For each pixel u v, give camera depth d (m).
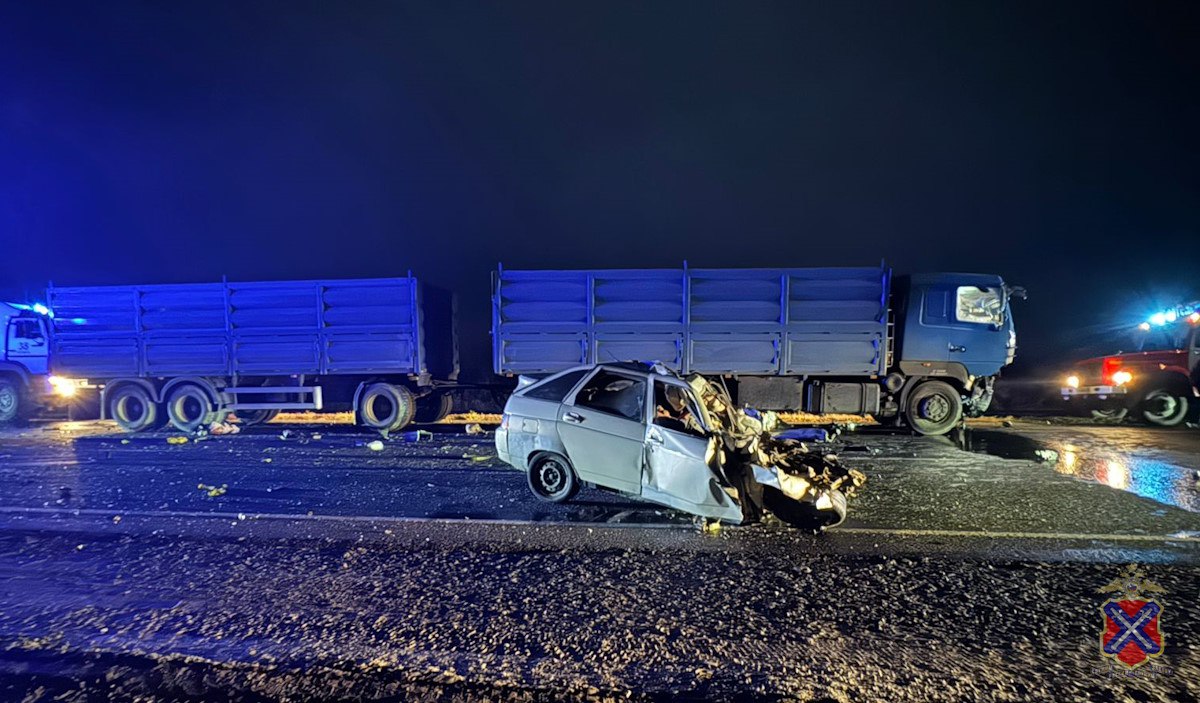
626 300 11.93
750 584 4.56
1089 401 13.70
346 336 12.55
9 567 4.97
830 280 11.66
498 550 5.33
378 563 5.03
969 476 8.12
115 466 9.12
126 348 12.96
